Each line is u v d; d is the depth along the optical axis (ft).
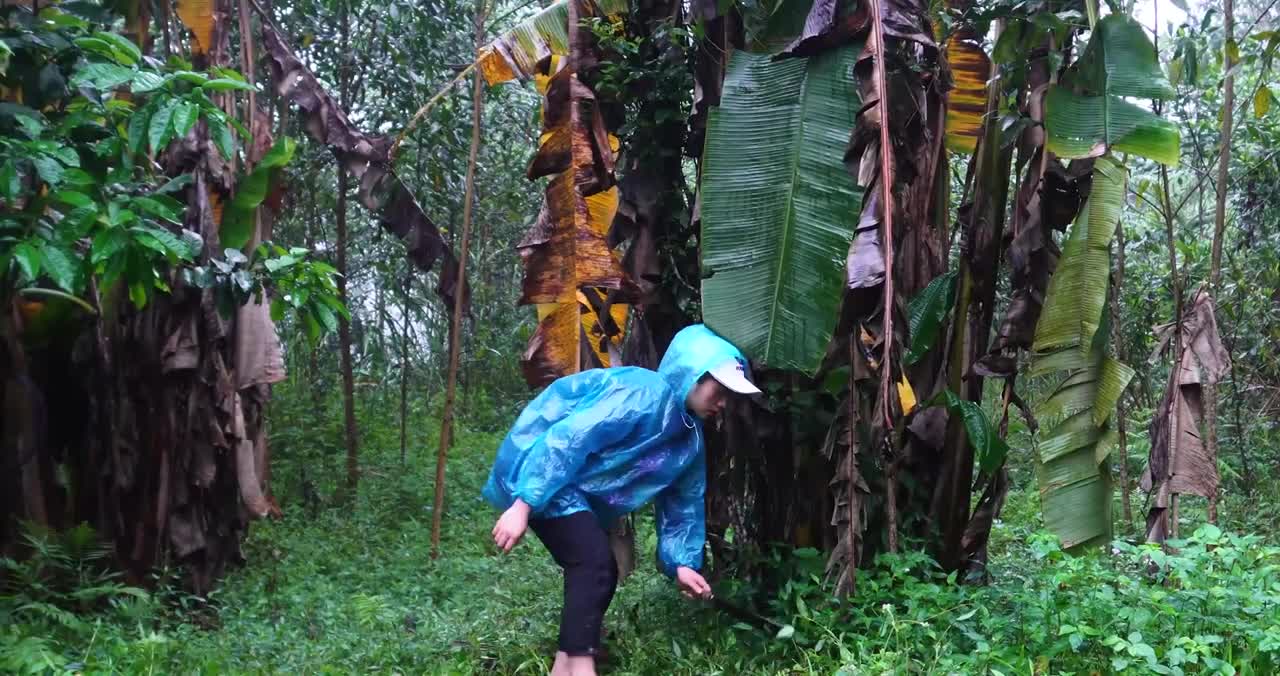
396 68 27.58
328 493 29.04
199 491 18.81
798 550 15.11
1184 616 12.64
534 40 17.80
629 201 16.19
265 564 21.22
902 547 15.66
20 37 13.46
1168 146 14.42
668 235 16.34
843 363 14.57
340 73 28.55
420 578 19.89
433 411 40.01
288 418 32.73
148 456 18.62
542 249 16.01
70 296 16.30
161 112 12.77
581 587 12.21
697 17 15.58
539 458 11.90
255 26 27.35
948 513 16.26
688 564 13.05
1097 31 14.78
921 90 14.32
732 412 15.55
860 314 13.66
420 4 27.37
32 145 12.46
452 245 32.96
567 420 12.03
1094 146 14.62
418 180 28.09
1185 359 16.75
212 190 18.47
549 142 16.02
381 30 28.48
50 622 15.69
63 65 13.96
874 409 14.30
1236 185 27.61
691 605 15.84
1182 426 16.61
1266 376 30.53
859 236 13.35
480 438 38.11
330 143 19.66
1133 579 15.67
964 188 16.53
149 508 18.67
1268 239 27.27
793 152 13.80
